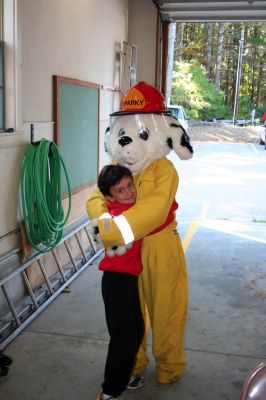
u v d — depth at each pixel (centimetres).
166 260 244
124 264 233
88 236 515
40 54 383
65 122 439
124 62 611
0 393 261
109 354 238
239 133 2578
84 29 477
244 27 4006
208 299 397
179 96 3469
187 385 271
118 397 247
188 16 704
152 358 299
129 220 219
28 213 364
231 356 304
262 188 998
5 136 331
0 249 343
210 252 530
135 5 650
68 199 440
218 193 934
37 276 400
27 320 341
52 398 257
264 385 113
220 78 4197
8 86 343
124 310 235
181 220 693
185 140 247
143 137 237
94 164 535
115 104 604
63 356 300
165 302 248
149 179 238
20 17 341
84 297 396
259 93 4216
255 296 406
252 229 639
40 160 362
